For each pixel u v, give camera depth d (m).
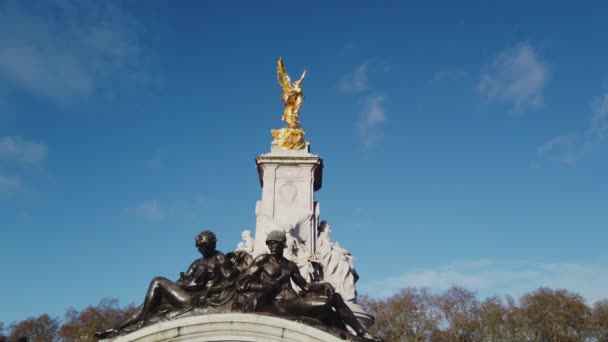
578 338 61.41
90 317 69.31
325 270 25.33
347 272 25.17
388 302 66.44
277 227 25.86
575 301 62.50
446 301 65.88
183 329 6.38
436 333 64.69
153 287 6.90
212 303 6.71
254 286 6.70
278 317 6.42
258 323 6.35
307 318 6.52
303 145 29.91
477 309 65.00
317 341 6.29
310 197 27.80
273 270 6.86
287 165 28.44
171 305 6.88
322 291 6.90
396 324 64.38
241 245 26.66
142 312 6.86
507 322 63.50
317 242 27.28
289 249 24.84
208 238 7.18
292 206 27.58
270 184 28.08
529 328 62.91
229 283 6.87
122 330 6.70
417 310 65.31
